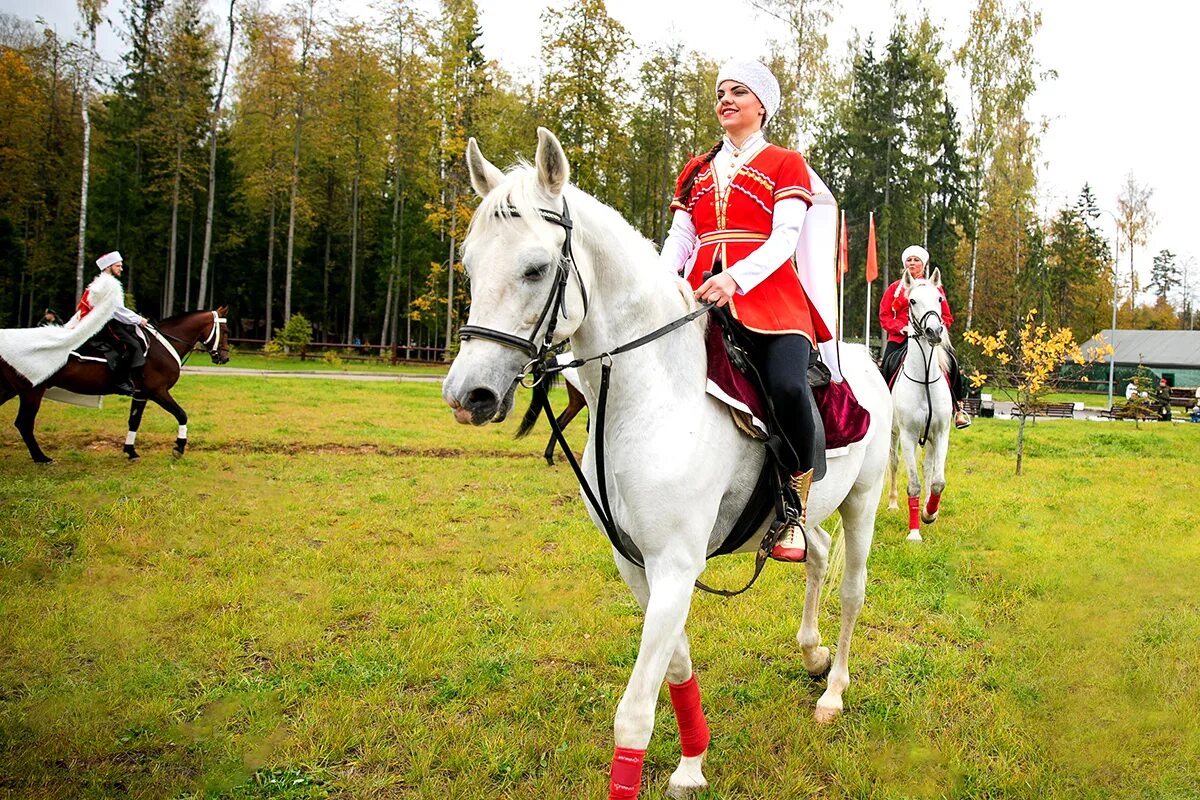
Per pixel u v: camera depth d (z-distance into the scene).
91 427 11.69
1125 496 8.93
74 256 38.28
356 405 16.14
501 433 12.89
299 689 3.86
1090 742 3.52
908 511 8.02
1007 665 4.35
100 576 5.39
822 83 28.20
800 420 2.91
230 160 41.38
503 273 2.36
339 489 8.27
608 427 2.75
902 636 4.81
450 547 6.36
